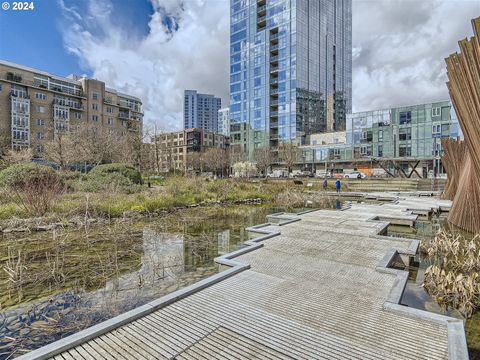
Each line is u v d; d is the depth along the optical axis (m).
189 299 3.63
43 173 13.60
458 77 7.31
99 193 15.07
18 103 45.31
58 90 51.41
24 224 9.39
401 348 2.59
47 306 4.24
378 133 41.56
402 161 38.81
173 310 3.34
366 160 40.50
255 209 15.59
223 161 57.25
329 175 42.22
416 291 4.61
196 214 13.38
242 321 3.09
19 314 4.01
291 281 4.27
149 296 4.57
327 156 47.03
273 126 53.84
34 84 48.00
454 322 2.96
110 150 31.50
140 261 6.41
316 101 55.78
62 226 9.72
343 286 4.08
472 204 8.50
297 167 50.47
